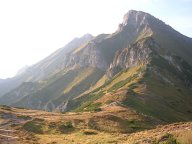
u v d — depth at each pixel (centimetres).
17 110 10769
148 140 3688
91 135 7225
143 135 4750
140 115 9762
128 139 4800
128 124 8775
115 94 14200
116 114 9769
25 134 6988
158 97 15238
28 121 8681
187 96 18562
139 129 8412
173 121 12169
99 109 10975
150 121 9406
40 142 6034
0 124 8394
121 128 8338
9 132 6900
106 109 10850
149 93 15288
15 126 8250
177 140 3022
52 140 6481
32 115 9725
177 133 3450
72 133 7794
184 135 3130
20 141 5781
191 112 15238
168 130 4500
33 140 6206
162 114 12569
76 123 8662
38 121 8738
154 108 12950
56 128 8188
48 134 7750
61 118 9262
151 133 4741
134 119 9281
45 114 10275
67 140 6438
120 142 4603
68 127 8294
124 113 9975
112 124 8600
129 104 12350
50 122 8662
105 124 8556
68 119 9062
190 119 13525
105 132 7850
